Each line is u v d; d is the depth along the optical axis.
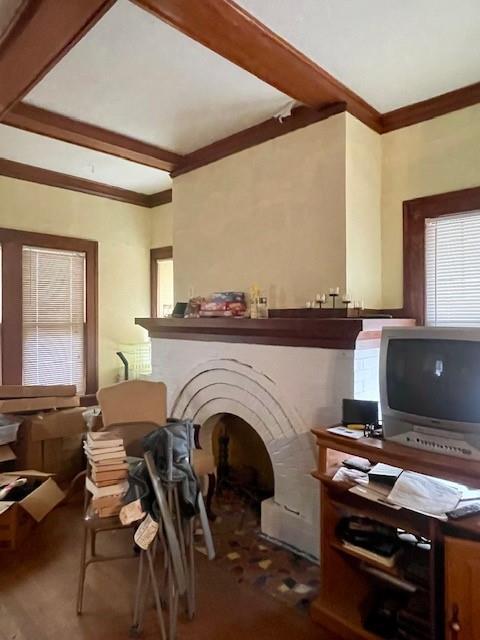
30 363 4.05
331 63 2.20
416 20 1.89
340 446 1.91
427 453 1.71
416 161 2.68
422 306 2.67
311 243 2.68
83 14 1.75
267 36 1.94
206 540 2.01
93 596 2.08
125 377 4.56
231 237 3.20
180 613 1.97
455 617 1.47
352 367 2.24
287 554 2.47
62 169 4.07
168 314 4.30
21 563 2.36
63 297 4.29
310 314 2.66
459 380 1.67
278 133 2.87
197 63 2.27
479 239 2.46
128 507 1.78
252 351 2.77
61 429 3.36
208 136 3.17
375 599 1.96
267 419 2.67
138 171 4.11
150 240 4.99
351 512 1.89
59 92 2.56
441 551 1.58
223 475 3.49
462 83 2.42
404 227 2.73
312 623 1.92
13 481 2.81
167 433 1.96
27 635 1.82
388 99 2.58
